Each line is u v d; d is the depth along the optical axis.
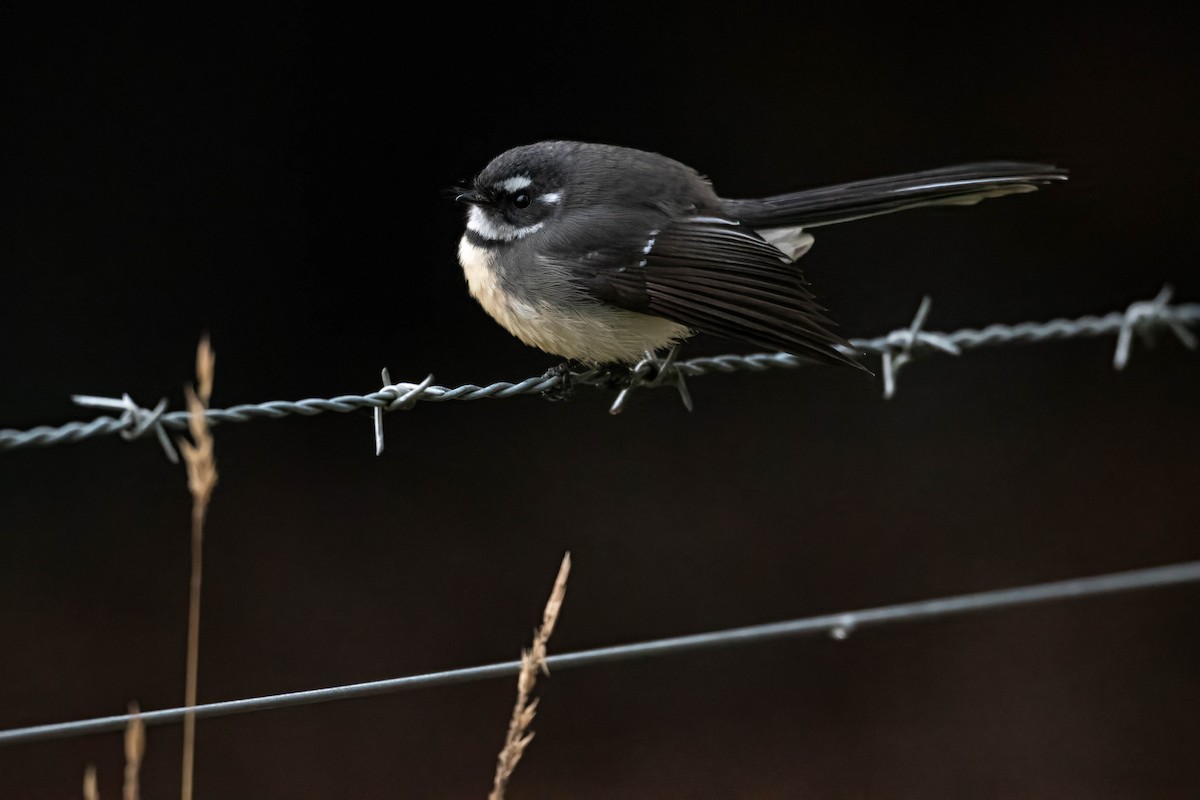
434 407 13.30
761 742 11.22
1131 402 14.35
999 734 11.45
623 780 10.80
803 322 6.72
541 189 7.47
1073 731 11.53
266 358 12.98
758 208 7.56
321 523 12.77
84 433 5.17
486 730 11.17
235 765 10.70
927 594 12.54
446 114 12.94
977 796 10.91
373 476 13.06
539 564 12.65
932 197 7.47
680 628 12.11
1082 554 13.08
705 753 11.08
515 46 13.09
